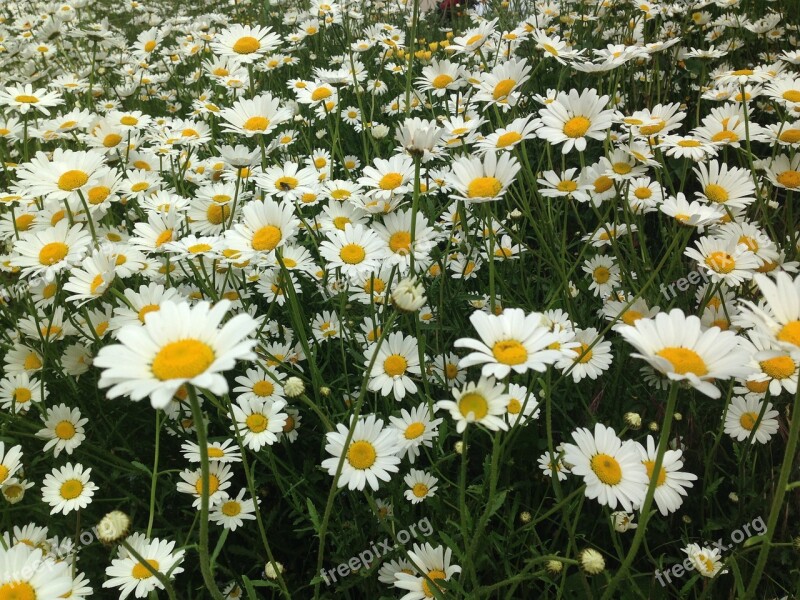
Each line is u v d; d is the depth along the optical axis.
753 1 1.03
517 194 0.68
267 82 1.18
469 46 0.69
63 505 0.45
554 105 0.52
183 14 1.63
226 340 0.26
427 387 0.46
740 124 0.60
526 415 0.45
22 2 1.73
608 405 0.54
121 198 0.68
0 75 1.24
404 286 0.33
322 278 0.63
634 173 0.51
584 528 0.47
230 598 0.46
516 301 0.61
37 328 0.54
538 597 0.43
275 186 0.57
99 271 0.49
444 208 0.72
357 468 0.40
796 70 0.81
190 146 0.75
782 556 0.43
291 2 1.60
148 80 1.19
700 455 0.51
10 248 0.65
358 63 1.13
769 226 0.57
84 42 1.35
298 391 0.41
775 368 0.40
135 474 0.50
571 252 0.75
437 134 0.43
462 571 0.37
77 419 0.50
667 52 0.98
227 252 0.51
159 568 0.40
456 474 0.51
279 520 0.50
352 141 0.99
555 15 1.19
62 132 0.73
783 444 0.50
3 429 0.49
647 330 0.30
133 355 0.26
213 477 0.46
